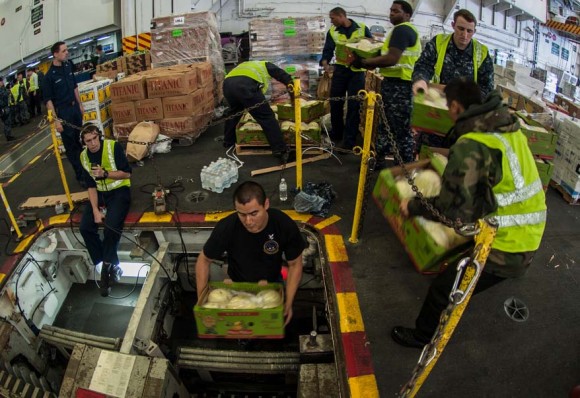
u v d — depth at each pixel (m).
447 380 2.36
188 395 3.76
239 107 5.20
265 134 4.97
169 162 5.42
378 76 5.15
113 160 3.91
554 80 10.34
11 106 10.37
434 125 3.37
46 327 4.04
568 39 13.98
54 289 4.68
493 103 1.87
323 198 4.08
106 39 10.71
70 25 10.80
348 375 2.44
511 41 11.27
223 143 5.85
